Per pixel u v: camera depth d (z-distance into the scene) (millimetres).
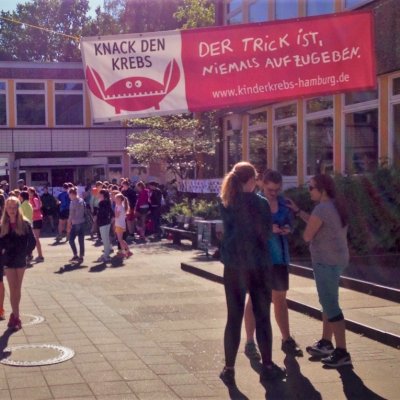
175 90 10656
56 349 7773
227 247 6465
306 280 11562
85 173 34250
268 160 20375
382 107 14891
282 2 18844
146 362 7230
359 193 12555
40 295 11578
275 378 6586
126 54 10586
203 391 6293
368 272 11203
